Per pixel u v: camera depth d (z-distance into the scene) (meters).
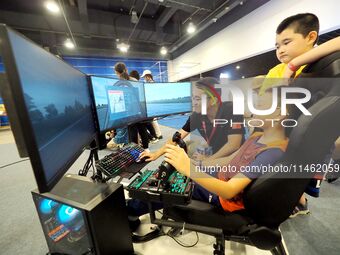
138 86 1.52
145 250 0.98
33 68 0.43
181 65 7.99
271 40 4.13
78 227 0.73
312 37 0.80
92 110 0.94
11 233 1.17
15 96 0.35
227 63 5.53
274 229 0.59
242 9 4.74
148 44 7.84
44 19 4.84
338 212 1.22
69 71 0.70
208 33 6.14
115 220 0.77
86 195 0.72
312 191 0.89
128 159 0.98
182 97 1.89
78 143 0.71
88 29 5.37
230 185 0.57
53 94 0.53
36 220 1.29
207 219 0.69
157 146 2.79
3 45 0.33
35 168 0.39
